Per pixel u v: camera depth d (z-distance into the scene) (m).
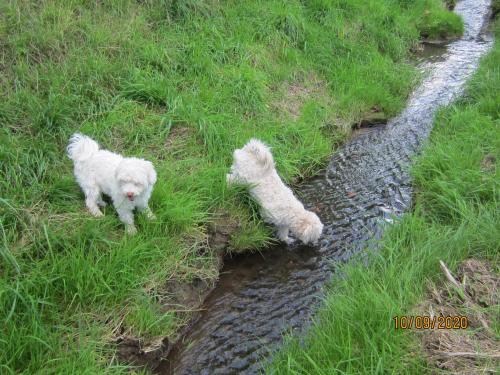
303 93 7.79
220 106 6.38
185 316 4.05
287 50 8.25
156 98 6.06
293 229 4.82
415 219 4.61
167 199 4.63
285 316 4.06
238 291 4.41
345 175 6.30
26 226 3.96
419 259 3.98
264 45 8.13
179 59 6.80
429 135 6.98
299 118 7.03
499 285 3.60
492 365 2.92
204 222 4.73
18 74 5.49
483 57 9.43
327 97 7.93
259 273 4.64
